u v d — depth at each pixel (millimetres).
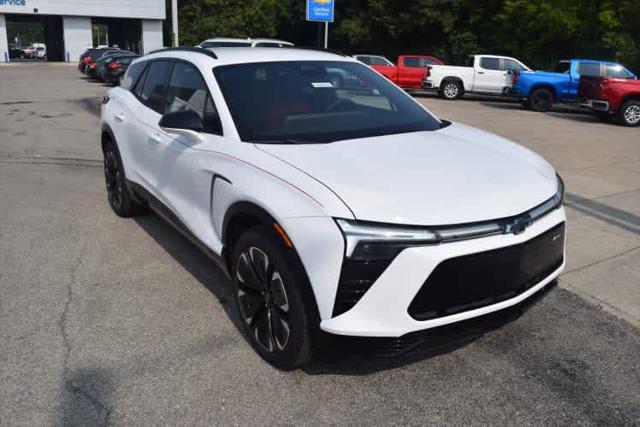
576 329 3830
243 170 3361
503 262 2920
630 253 5242
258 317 3348
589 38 26922
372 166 3160
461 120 16281
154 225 5758
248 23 53812
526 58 29703
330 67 4496
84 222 5840
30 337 3604
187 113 3828
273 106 3887
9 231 5543
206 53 4434
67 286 4348
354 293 2787
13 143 10430
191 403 2992
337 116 3967
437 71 23078
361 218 2762
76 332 3672
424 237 2740
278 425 2840
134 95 5410
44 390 3080
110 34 69562
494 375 3277
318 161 3201
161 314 3930
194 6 55094
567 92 19406
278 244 3018
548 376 3281
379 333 2779
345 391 3105
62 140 10844
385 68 24078
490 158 3500
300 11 46531
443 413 2947
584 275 4738
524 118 17266
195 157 3904
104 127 5836
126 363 3336
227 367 3307
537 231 3062
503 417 2926
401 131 3908
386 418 2902
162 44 57562
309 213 2869
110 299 4141
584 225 6086
